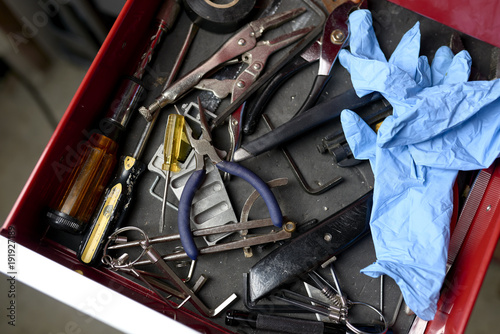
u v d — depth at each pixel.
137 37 1.06
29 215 0.93
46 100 1.68
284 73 1.04
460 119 0.95
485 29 1.09
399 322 0.97
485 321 1.61
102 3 1.46
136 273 0.91
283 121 1.06
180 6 1.10
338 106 1.01
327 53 1.04
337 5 1.08
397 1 1.14
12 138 1.69
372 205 0.98
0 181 1.67
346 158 1.02
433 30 1.11
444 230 0.94
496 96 0.96
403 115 0.94
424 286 0.91
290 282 0.94
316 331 0.91
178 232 1.00
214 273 0.99
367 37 1.05
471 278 0.91
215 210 0.99
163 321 0.81
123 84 1.03
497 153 0.95
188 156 1.00
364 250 1.00
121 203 0.98
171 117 0.96
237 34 1.05
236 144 0.99
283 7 1.11
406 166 0.99
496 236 0.91
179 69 1.09
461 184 1.03
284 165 1.03
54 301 1.61
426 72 1.05
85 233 0.98
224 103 1.05
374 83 0.99
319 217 1.01
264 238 0.95
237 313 0.94
